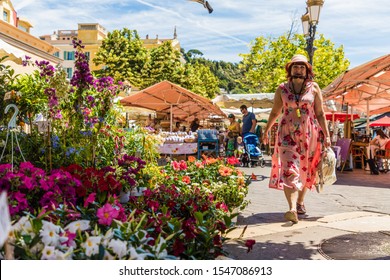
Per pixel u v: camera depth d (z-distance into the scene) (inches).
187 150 571.2
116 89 228.2
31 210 117.6
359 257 161.3
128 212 136.1
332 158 230.2
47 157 214.5
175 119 1130.0
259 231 203.2
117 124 247.3
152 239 96.0
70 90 218.5
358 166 636.7
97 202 136.7
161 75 1883.6
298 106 225.5
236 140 637.3
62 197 127.8
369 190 367.2
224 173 244.5
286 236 193.9
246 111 628.4
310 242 183.5
